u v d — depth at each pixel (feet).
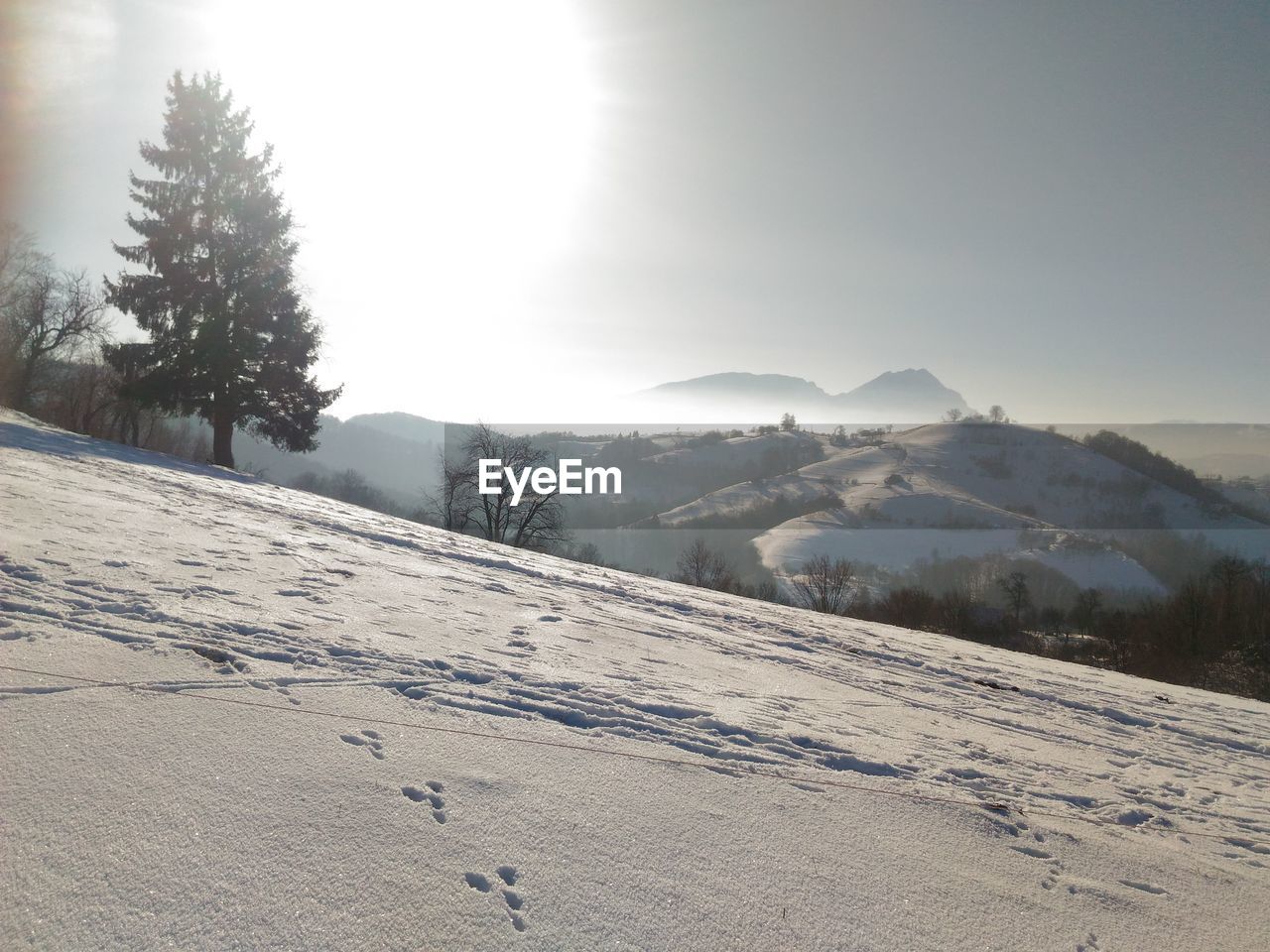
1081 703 30.30
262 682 11.87
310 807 8.20
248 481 67.05
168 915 6.10
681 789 10.90
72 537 20.01
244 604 16.85
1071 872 10.84
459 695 13.34
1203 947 9.20
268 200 93.30
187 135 91.20
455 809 8.86
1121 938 8.98
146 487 38.22
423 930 6.53
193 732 9.49
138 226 90.12
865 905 8.48
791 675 23.99
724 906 7.88
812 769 13.28
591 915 7.25
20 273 101.91
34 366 106.22
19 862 6.35
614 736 12.90
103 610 13.94
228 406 90.22
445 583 28.17
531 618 24.39
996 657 43.14
